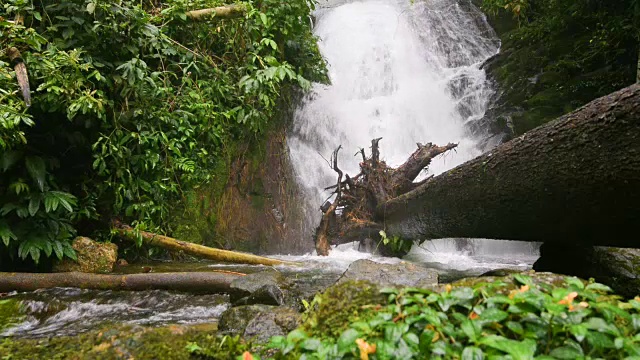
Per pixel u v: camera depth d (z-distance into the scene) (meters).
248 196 6.13
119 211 4.84
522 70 8.41
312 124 7.48
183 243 4.75
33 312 3.07
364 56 9.67
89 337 2.10
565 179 2.60
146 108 4.79
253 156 6.28
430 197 4.20
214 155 5.75
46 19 4.42
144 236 4.73
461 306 1.66
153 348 1.97
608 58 7.36
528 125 7.35
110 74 4.57
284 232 6.30
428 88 9.09
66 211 4.32
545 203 2.82
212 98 5.68
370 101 8.33
